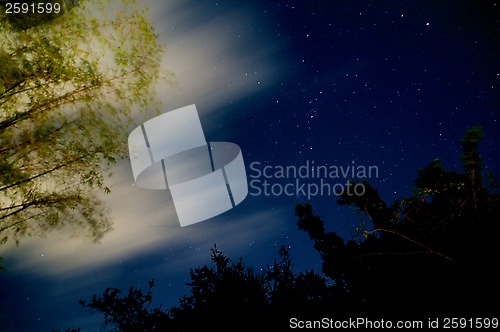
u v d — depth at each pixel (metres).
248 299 4.31
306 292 4.28
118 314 4.45
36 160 3.26
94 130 3.48
